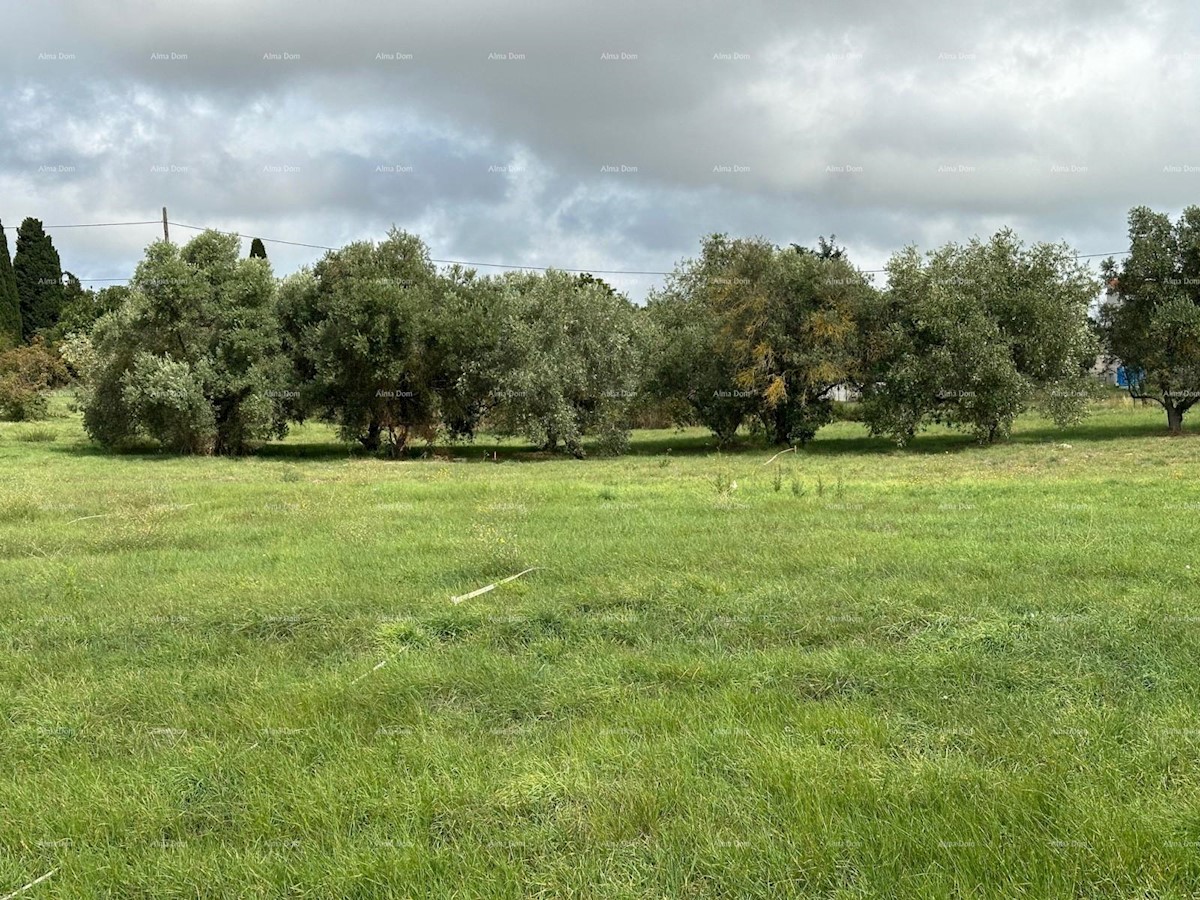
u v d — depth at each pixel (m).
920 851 4.05
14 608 8.35
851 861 4.01
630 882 3.92
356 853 4.13
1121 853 3.97
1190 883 3.83
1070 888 3.76
